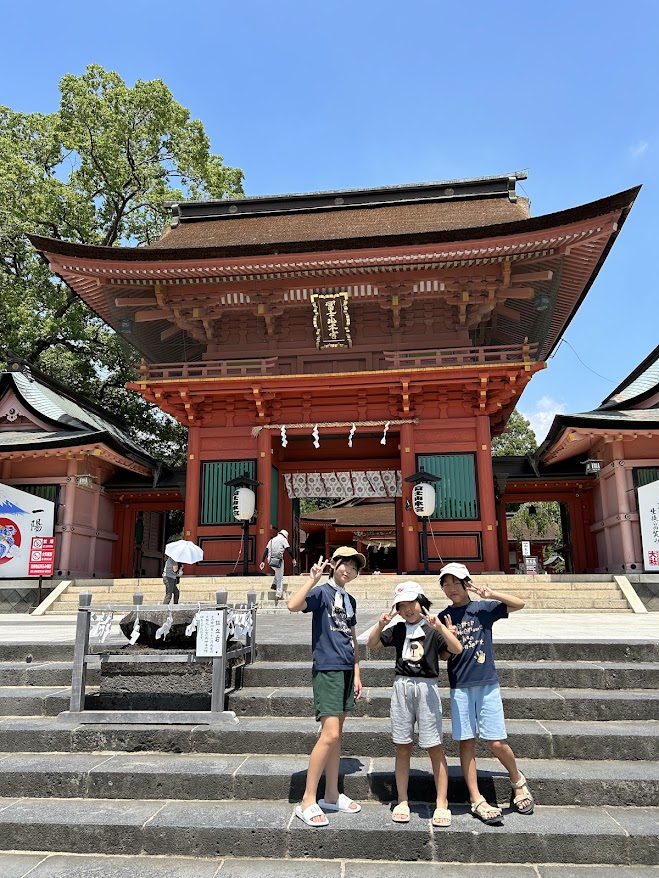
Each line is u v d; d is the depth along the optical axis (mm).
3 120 33406
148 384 22047
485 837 4527
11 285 31703
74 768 5520
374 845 4562
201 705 6645
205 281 22125
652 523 19109
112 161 34875
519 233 19344
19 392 25047
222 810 5012
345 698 5145
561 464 25609
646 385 23578
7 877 4320
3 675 7668
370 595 17219
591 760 5688
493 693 5023
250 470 22250
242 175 39750
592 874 4309
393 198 26312
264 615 14641
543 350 29234
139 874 4352
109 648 7289
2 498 21672
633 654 7559
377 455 26469
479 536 20562
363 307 23281
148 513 30422
